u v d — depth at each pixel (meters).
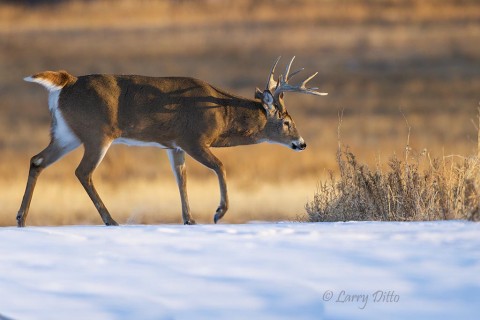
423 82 172.00
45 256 24.27
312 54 192.00
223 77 178.88
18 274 22.61
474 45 195.00
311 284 21.38
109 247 25.25
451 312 19.38
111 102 41.47
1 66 183.62
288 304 20.23
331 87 170.00
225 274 22.33
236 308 20.08
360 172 41.41
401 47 194.88
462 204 37.19
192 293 21.05
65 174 96.44
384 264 22.75
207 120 43.88
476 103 158.62
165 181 91.62
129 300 20.67
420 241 25.16
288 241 25.64
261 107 46.28
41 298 20.88
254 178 93.19
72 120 41.16
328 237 26.19
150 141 43.03
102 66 186.50
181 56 192.38
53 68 184.88
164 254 24.33
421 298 20.23
